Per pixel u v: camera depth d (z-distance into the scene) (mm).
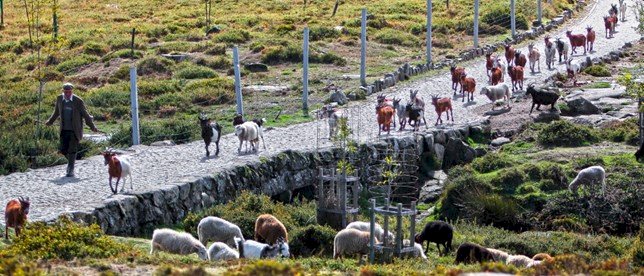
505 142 38969
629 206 31312
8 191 27750
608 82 47875
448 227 26766
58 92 47281
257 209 28234
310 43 57719
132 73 35531
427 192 34844
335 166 32750
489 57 49812
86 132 39500
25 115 41656
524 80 49062
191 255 21328
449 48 59750
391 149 35250
